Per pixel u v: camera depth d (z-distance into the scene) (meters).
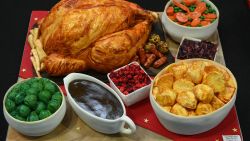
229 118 1.30
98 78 1.38
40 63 1.40
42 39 1.42
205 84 1.21
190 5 1.51
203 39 1.47
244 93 1.48
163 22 1.52
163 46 1.43
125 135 1.25
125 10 1.37
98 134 1.25
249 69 1.55
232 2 1.79
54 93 1.22
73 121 1.28
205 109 1.16
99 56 1.32
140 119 1.29
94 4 1.37
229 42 1.62
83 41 1.32
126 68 1.32
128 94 1.26
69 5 1.37
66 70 1.35
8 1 1.80
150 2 1.81
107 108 1.21
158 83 1.23
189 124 1.16
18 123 1.16
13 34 1.67
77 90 1.25
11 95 1.20
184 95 1.17
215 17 1.46
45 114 1.17
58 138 1.24
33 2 1.80
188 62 1.29
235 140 1.25
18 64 1.59
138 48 1.40
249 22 1.70
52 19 1.37
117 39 1.32
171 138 1.24
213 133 1.26
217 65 1.28
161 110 1.17
